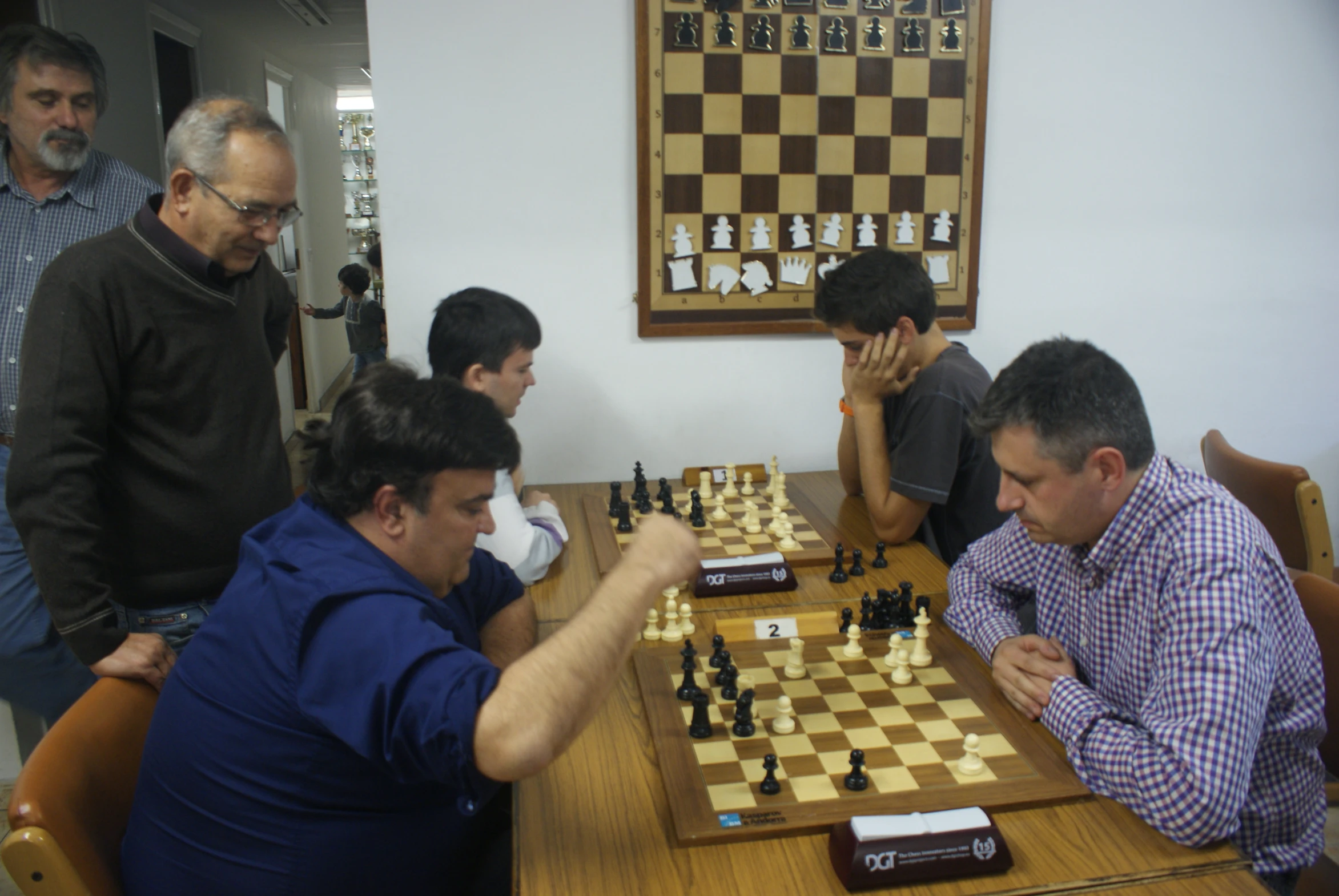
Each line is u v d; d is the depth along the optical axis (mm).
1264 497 2217
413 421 1057
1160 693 1178
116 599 1729
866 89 2490
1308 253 2871
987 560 1635
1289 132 2768
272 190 1569
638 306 2535
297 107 6594
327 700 1016
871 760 1241
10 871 1050
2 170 1952
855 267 1948
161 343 1615
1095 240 2750
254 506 1821
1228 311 2873
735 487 2500
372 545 1131
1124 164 2709
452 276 2463
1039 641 1434
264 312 1927
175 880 1135
